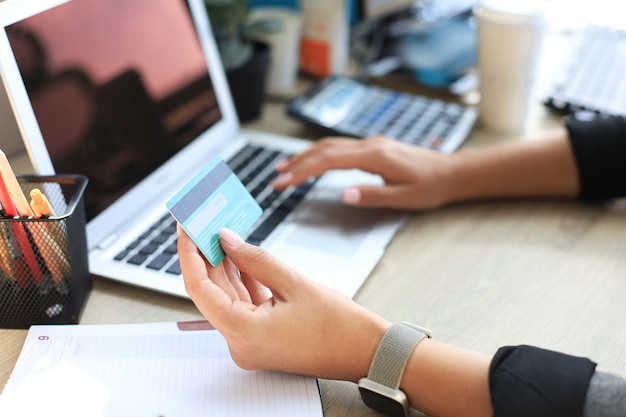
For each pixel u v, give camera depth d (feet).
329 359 1.70
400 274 2.20
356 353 1.71
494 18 2.88
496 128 3.14
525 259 2.27
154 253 2.22
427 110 3.20
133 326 1.92
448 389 1.63
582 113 3.17
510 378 1.56
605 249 2.33
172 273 2.12
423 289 2.13
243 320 1.65
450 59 3.74
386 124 3.07
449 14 4.23
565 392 1.52
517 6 2.89
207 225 1.77
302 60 3.68
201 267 1.72
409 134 2.99
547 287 2.14
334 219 2.45
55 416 1.61
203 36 2.82
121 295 2.10
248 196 1.91
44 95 2.09
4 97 2.09
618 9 4.19
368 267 2.19
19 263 1.86
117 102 2.38
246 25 3.24
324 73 3.63
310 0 3.49
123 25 2.43
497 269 2.22
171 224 2.38
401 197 2.46
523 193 2.61
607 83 3.35
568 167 2.57
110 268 2.15
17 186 1.79
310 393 1.70
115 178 2.33
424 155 2.60
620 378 1.57
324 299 1.73
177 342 1.87
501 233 2.42
